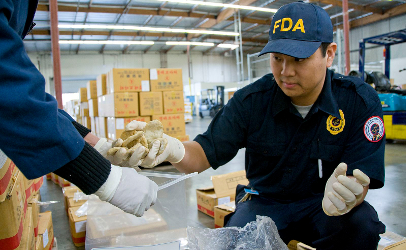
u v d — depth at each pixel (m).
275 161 1.17
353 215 0.99
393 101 5.00
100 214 1.31
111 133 4.10
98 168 0.61
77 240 1.73
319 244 1.05
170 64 17.55
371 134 1.01
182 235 1.21
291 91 0.96
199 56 18.33
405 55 11.98
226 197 2.10
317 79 0.94
